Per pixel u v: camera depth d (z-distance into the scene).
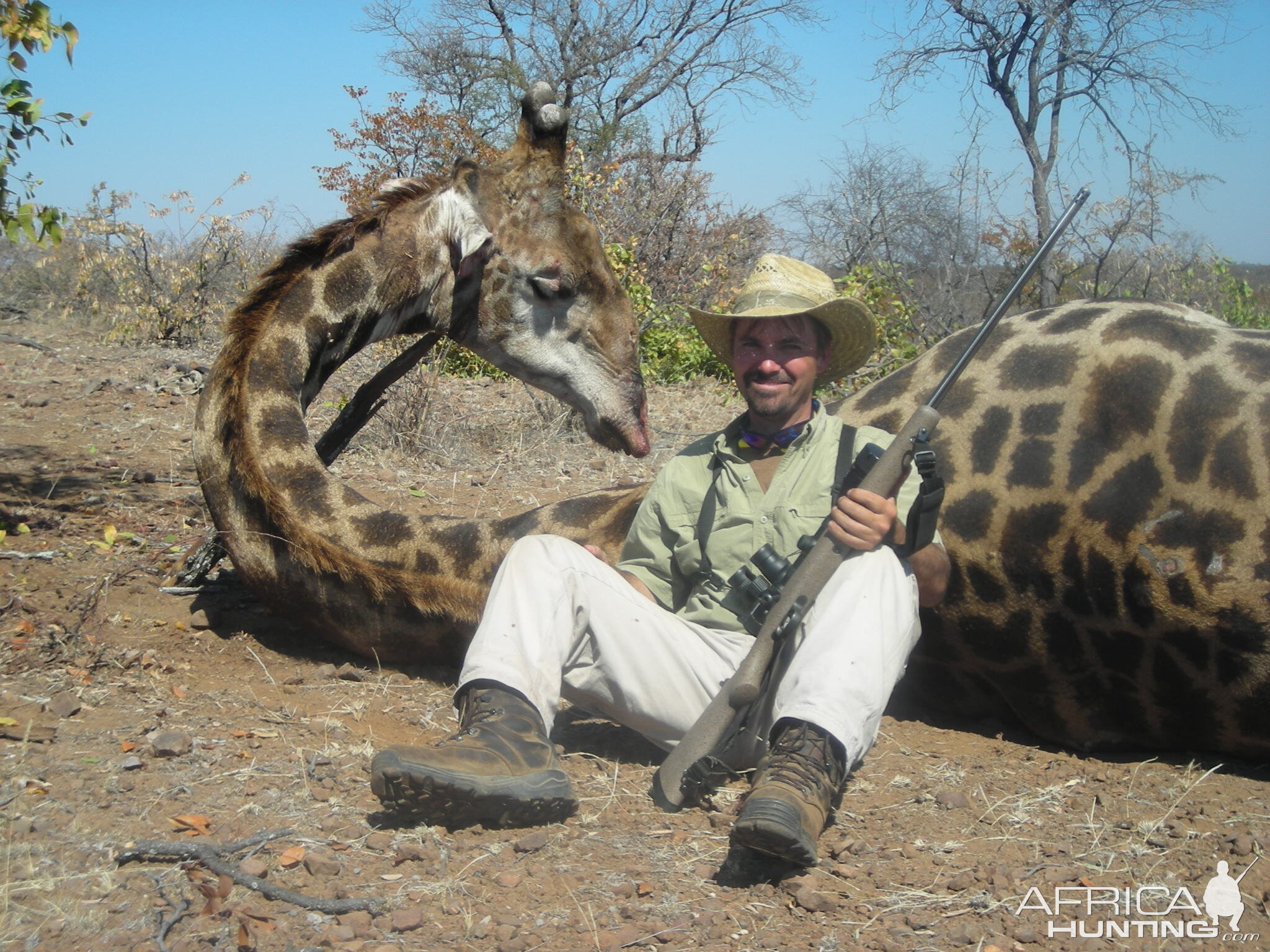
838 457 3.31
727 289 13.12
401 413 7.49
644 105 23.45
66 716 3.50
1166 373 3.53
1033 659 3.74
